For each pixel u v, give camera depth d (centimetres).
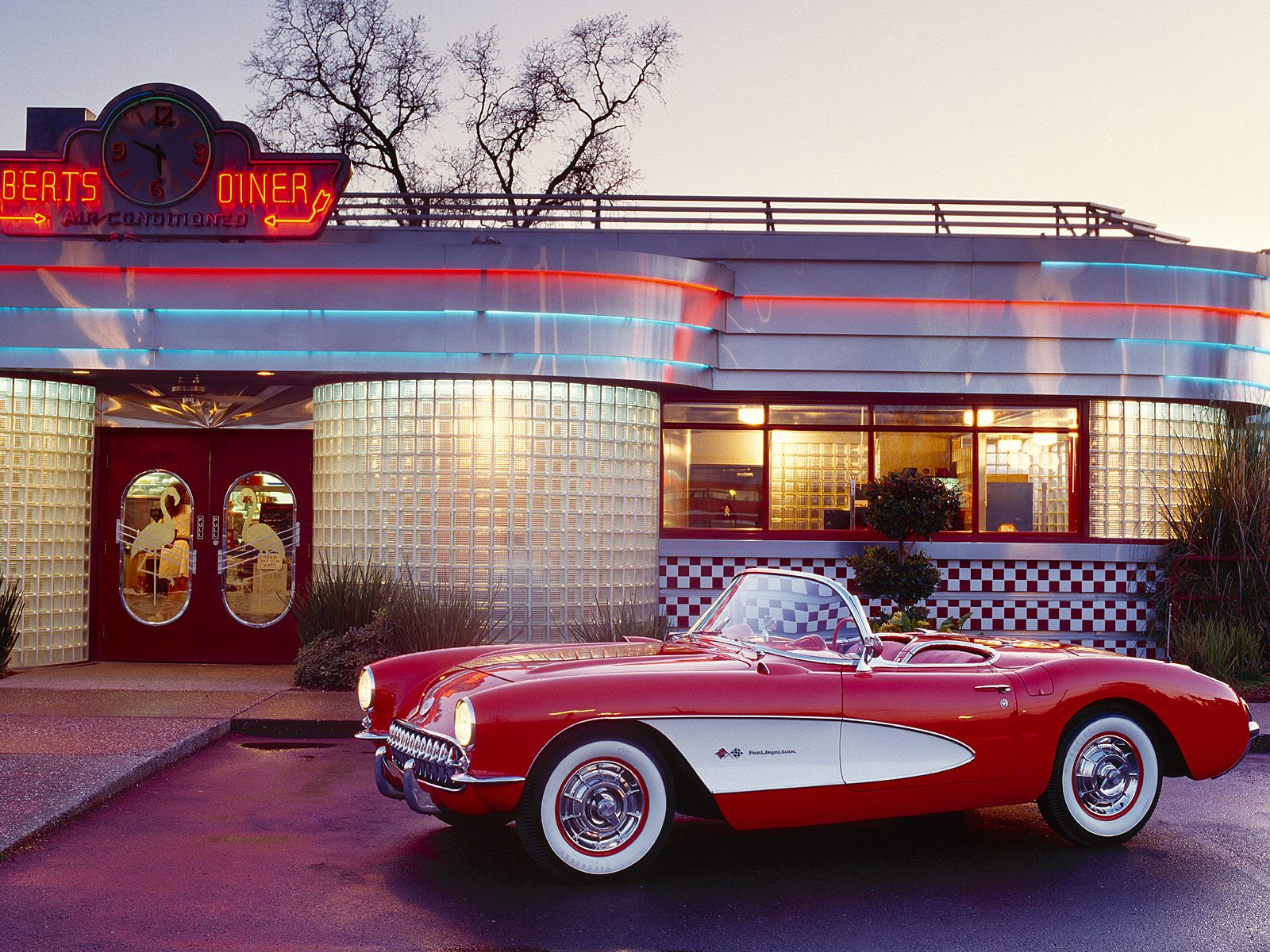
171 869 529
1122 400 1237
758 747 531
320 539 1170
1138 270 1202
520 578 1123
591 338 1108
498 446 1125
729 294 1190
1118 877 541
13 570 1155
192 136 1105
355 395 1146
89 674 1133
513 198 1228
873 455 1241
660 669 538
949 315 1202
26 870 524
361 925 458
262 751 800
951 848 590
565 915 475
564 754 510
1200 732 599
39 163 1106
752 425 1240
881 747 549
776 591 607
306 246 1080
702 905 491
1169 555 1209
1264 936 459
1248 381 1243
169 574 1234
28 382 1164
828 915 482
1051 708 579
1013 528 1240
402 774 559
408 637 1026
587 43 2811
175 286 1085
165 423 1218
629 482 1172
